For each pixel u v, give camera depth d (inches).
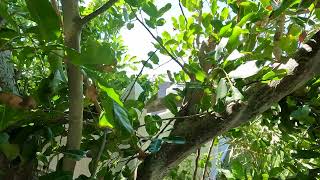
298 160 81.9
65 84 57.0
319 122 65.0
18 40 50.3
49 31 30.5
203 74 57.7
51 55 47.6
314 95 64.1
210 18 65.6
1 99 45.1
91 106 62.2
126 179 63.9
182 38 72.4
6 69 62.8
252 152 101.6
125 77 81.2
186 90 66.3
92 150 60.0
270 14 58.6
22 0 67.7
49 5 29.1
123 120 40.4
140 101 68.9
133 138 59.7
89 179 50.4
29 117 52.0
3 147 49.1
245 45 63.1
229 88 55.7
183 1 71.9
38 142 52.8
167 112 91.3
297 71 52.5
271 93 53.5
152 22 63.9
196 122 58.9
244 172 74.1
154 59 68.5
